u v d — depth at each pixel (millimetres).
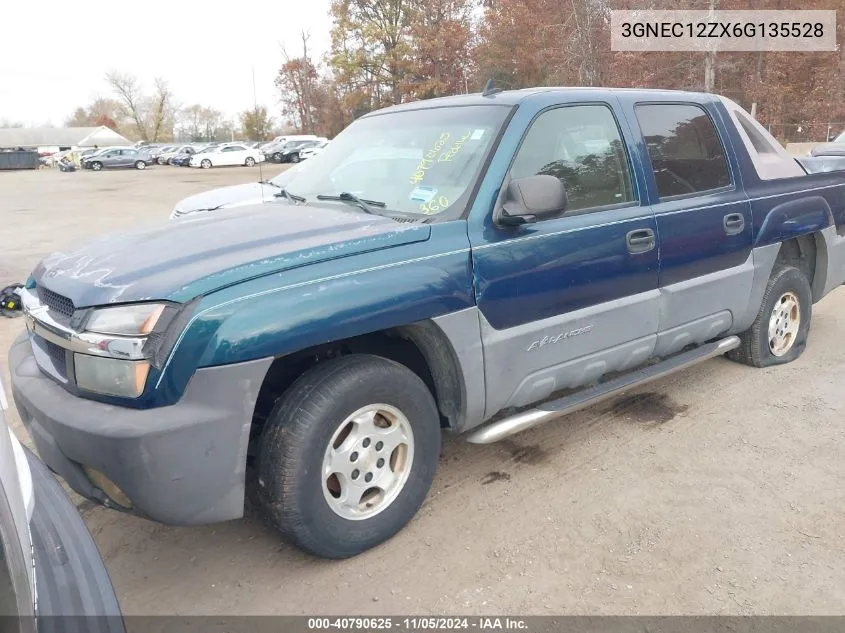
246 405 2467
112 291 2506
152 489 2377
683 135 4137
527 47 30906
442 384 3154
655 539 3043
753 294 4547
